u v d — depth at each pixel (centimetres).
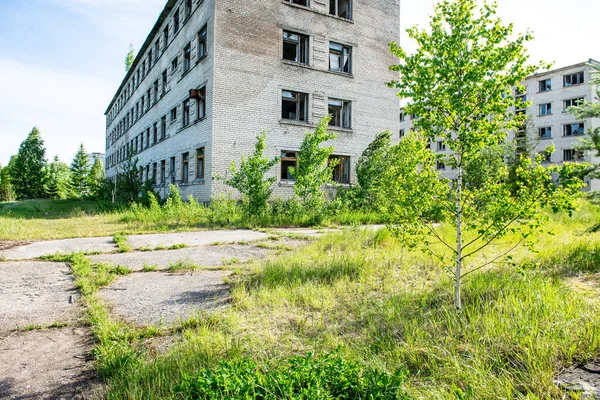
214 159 1783
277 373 255
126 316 446
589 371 266
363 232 979
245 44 1864
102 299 507
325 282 554
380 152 1855
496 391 248
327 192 2008
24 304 493
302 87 2005
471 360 293
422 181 446
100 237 1097
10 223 1299
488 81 408
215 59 1792
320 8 2072
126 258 789
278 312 438
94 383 299
